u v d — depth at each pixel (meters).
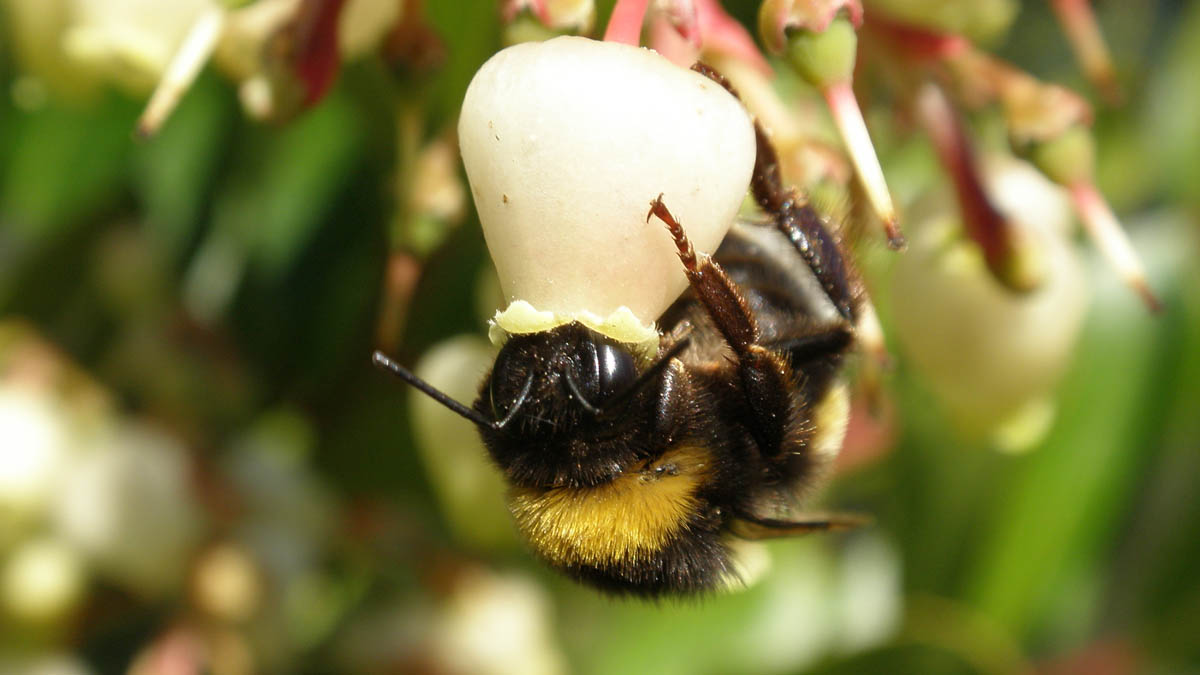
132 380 0.14
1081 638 0.15
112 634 0.14
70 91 0.13
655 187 0.10
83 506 0.14
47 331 0.14
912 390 0.14
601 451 0.11
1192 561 0.15
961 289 0.13
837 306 0.12
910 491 0.15
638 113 0.10
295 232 0.14
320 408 0.14
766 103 0.11
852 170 0.12
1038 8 0.16
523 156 0.10
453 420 0.13
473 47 0.13
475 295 0.13
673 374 0.11
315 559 0.14
